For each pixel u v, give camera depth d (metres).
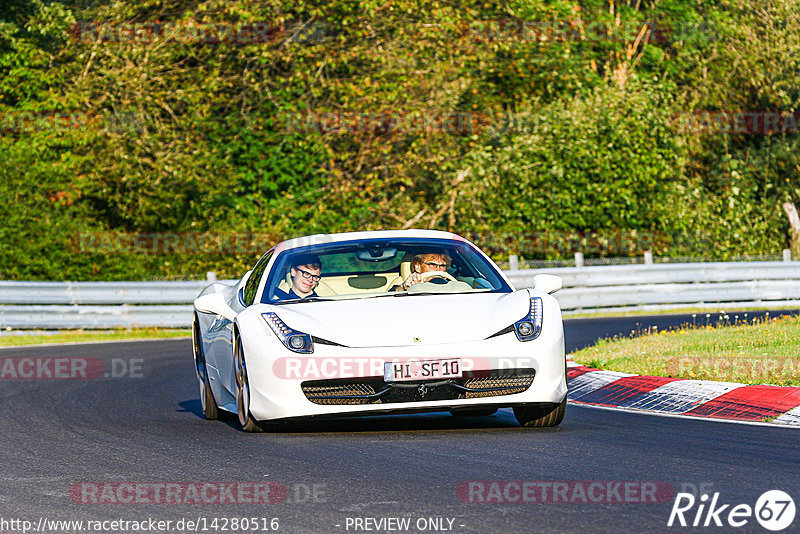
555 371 25.27
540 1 101.50
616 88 99.06
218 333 29.36
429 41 94.12
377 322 25.11
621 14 114.44
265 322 25.84
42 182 86.62
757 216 114.44
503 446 23.44
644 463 21.00
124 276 86.81
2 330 70.12
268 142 95.19
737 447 22.83
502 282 28.22
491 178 92.56
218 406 30.08
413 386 24.44
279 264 28.64
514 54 99.62
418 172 96.00
